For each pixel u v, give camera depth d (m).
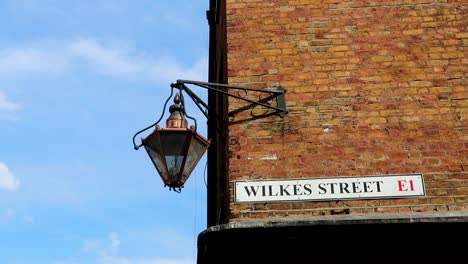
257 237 5.73
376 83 6.52
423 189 6.00
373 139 6.27
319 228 5.57
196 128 5.99
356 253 5.79
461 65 6.57
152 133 6.01
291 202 6.00
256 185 6.10
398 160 6.16
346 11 6.91
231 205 6.02
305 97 6.50
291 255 5.82
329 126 6.35
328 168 6.16
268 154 6.26
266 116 6.43
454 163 6.12
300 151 6.26
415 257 5.74
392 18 6.84
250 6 7.00
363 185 6.05
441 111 6.37
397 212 5.91
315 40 6.78
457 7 6.88
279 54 6.73
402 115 6.36
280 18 6.92
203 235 5.73
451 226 5.54
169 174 5.90
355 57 6.66
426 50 6.66
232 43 6.80
